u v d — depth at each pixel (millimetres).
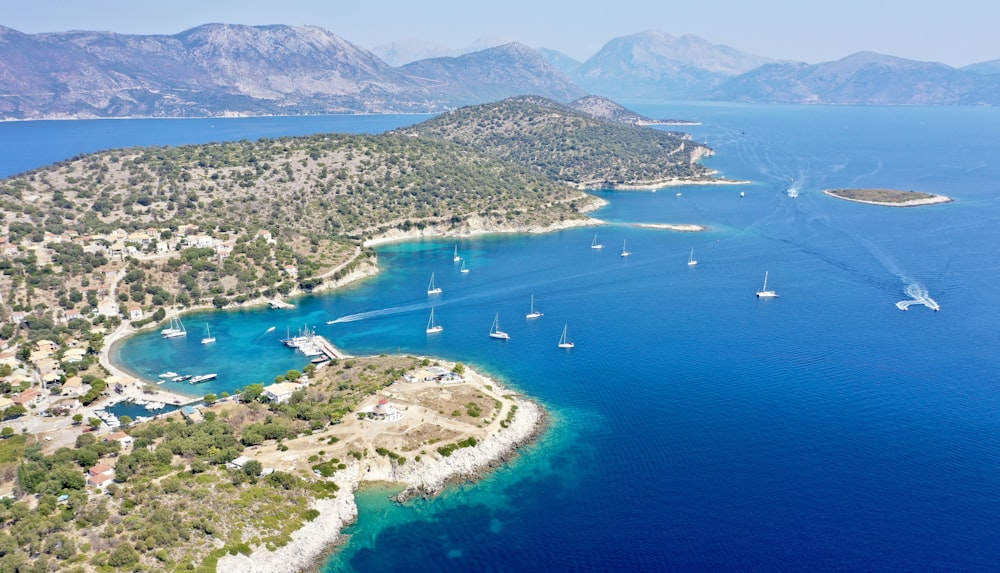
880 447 177875
